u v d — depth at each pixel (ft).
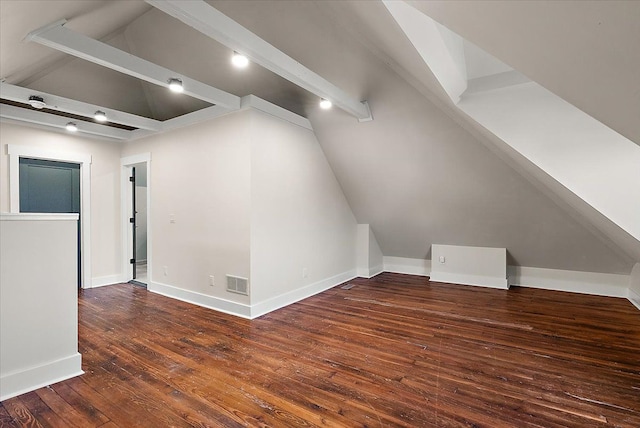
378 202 16.87
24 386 6.90
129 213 17.28
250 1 10.19
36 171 14.53
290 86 12.51
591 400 6.62
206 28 6.70
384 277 18.69
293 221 13.65
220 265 12.46
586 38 2.39
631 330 10.50
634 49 2.14
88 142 15.74
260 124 11.96
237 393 6.88
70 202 15.61
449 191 14.43
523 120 9.26
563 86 3.67
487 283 16.42
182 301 13.56
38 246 7.22
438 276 17.62
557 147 9.00
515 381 7.36
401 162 14.11
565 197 10.77
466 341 9.61
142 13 12.04
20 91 10.34
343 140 14.46
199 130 13.17
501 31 3.13
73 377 7.50
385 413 6.21
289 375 7.61
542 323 11.14
